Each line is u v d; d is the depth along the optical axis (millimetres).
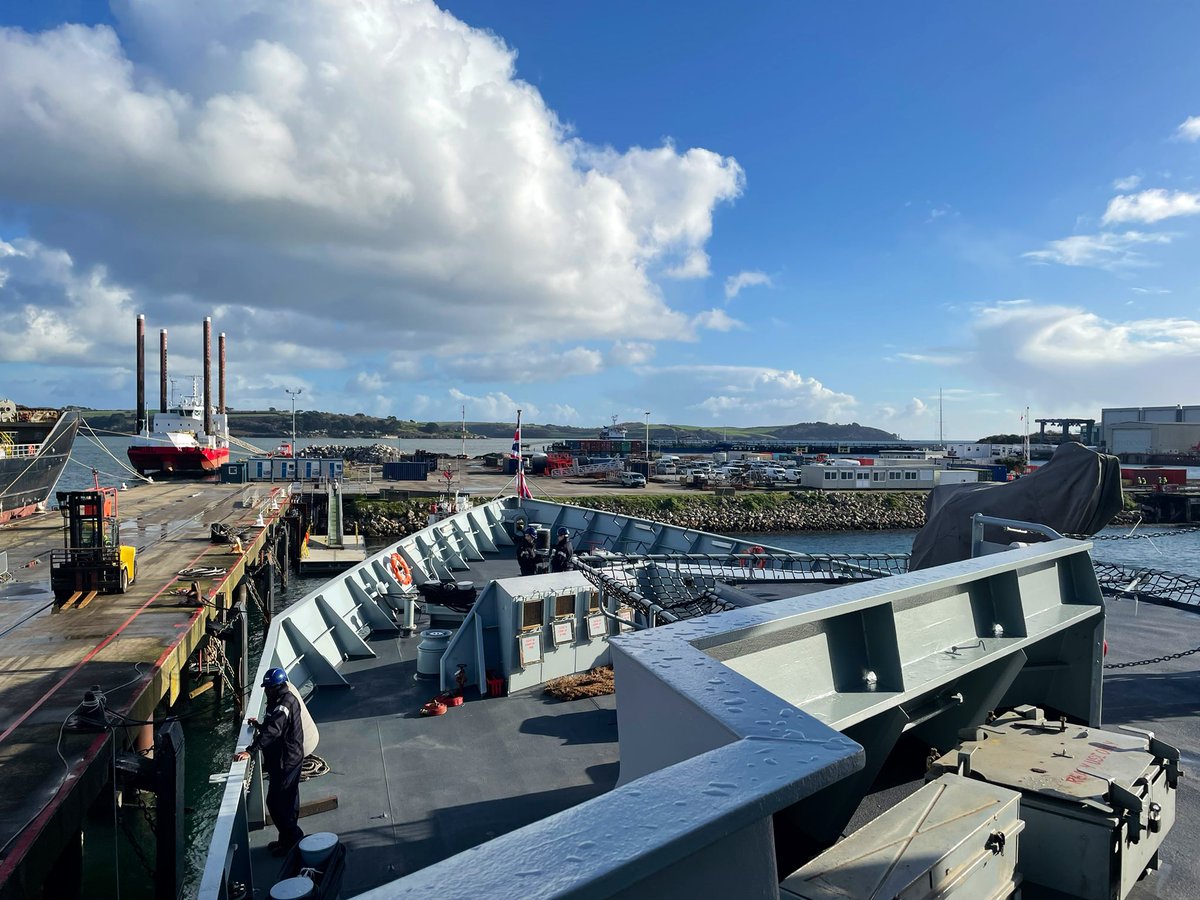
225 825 4344
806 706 2645
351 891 4430
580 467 80125
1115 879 2982
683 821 1020
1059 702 4473
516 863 927
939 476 66625
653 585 7641
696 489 64438
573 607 8062
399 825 5109
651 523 16547
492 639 7926
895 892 2299
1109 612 10375
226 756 15375
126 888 10703
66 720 9383
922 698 3551
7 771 8164
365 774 5871
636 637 2014
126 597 16750
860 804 3506
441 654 8062
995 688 3691
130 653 12609
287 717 4965
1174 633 9328
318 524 47531
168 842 6930
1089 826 2977
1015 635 3709
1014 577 3758
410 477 67438
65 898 9430
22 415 35719
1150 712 6660
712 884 1099
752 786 1122
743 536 54031
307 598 8984
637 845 950
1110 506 6375
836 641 2869
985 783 3100
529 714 7047
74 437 36281
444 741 6480
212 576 19109
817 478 65812
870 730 3012
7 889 6336
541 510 19094
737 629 2143
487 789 5609
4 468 30547
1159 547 44281
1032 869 3084
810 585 7824
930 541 7398
